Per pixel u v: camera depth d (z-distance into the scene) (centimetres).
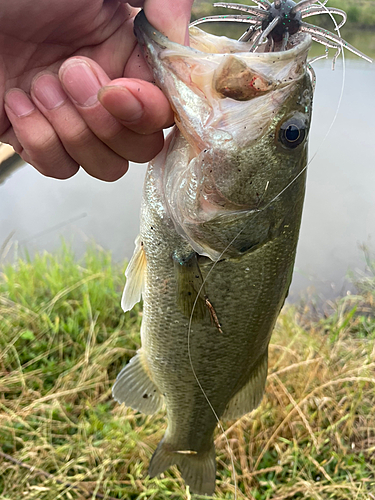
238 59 13
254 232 16
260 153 15
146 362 22
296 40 14
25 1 13
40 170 16
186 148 16
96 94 13
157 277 18
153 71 13
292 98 14
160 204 17
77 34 15
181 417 22
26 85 15
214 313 18
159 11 13
